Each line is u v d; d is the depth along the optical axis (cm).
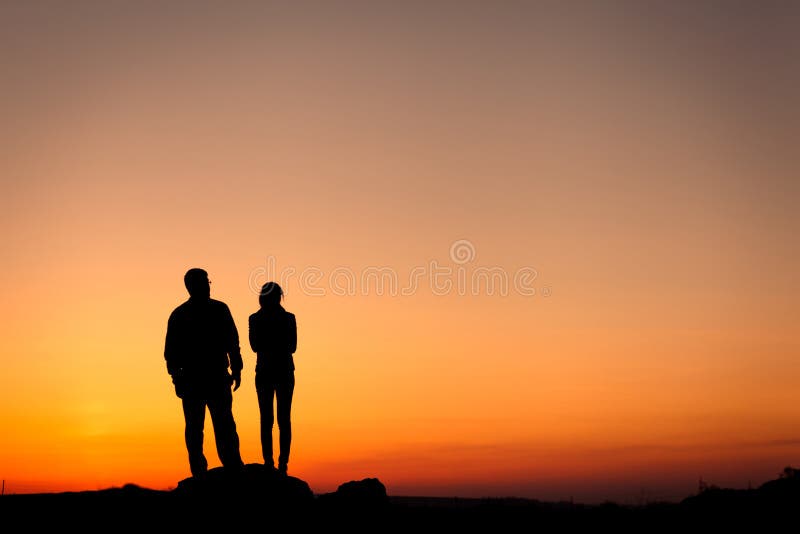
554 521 1332
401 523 1247
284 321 1302
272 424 1301
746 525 1301
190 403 1193
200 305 1209
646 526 1312
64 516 1106
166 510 1122
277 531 1112
